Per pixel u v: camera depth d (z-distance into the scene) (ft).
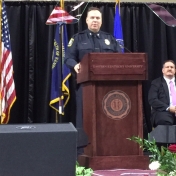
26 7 22.57
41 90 22.53
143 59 11.44
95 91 11.49
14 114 22.24
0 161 6.12
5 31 20.24
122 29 23.08
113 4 23.15
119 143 11.68
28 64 22.43
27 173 6.20
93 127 11.45
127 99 11.68
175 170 7.47
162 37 23.48
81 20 22.44
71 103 22.09
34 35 22.47
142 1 23.72
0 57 20.02
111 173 10.73
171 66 18.75
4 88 19.92
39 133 6.22
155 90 18.57
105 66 11.25
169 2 24.04
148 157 11.66
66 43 21.04
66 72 20.93
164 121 17.62
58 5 22.57
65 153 6.28
